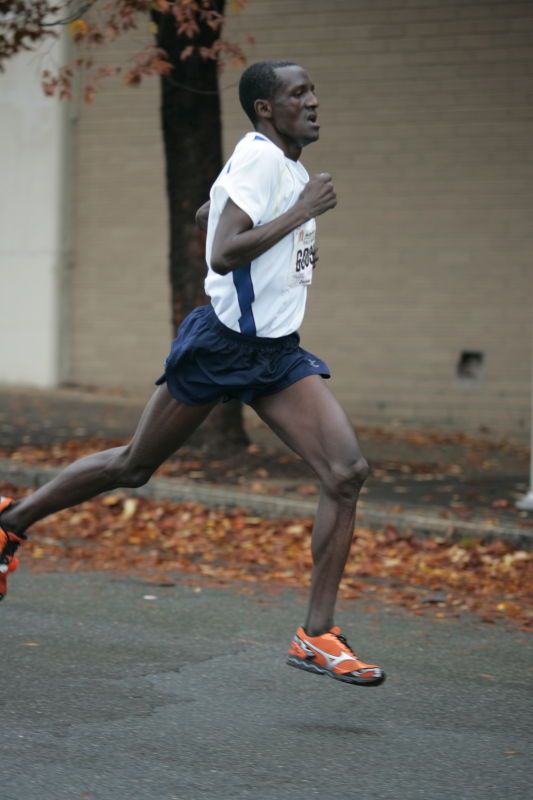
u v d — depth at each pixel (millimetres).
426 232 47281
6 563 17047
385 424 48094
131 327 51312
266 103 15945
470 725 16500
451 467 39156
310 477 35094
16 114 52250
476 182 46562
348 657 15906
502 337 46625
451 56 46438
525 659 20141
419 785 14188
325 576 16016
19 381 52688
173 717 16344
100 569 26156
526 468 39625
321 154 48375
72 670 18422
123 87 50625
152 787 13828
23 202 52375
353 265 48250
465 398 47188
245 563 27422
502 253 46406
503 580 26297
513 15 45594
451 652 20438
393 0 46969
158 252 50719
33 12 33844
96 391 51781
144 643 20188
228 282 15625
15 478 34531
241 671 18719
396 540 29375
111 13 31203
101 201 51531
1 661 18781
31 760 14531
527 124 45750
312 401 15922
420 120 47031
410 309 47688
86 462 16812
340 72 47844
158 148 50406
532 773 14688
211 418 37375
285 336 15977
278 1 48250
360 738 15797
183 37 35188
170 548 28703
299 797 13680
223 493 32094
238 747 15281
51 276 51969
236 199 15211
